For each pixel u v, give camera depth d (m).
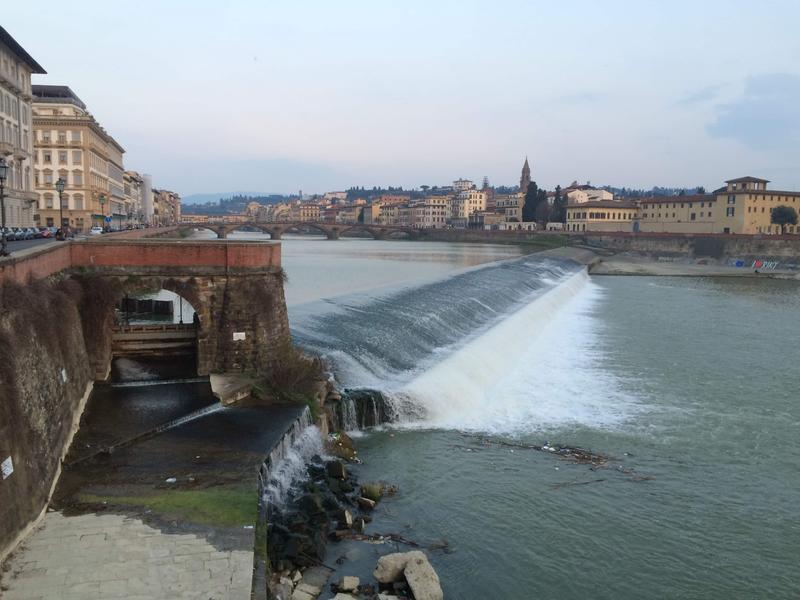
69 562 19.17
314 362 38.72
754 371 53.94
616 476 32.38
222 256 37.31
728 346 64.06
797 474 33.34
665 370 53.69
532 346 62.12
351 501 28.17
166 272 36.59
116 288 35.88
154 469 25.53
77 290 34.06
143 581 18.45
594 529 27.19
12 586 17.95
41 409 23.84
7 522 19.23
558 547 25.70
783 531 27.64
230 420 31.34
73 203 145.00
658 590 23.36
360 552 24.16
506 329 61.34
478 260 161.88
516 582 23.34
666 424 40.25
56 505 22.52
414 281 85.75
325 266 136.50
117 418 30.56
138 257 36.19
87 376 33.94
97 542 20.28
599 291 112.00
